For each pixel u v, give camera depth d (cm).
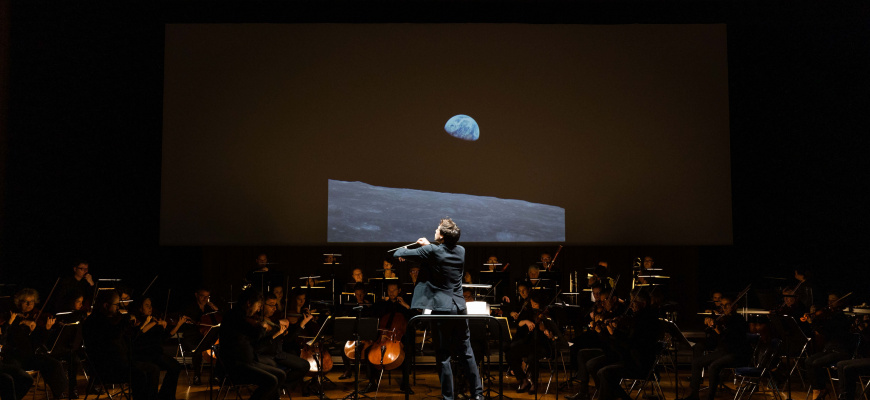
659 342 625
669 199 1005
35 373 683
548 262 965
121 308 721
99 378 605
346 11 1052
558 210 1003
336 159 1002
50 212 1008
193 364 777
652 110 1012
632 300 670
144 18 1039
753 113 1068
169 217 987
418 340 908
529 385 724
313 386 727
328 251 1069
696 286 1059
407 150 1007
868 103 1006
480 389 519
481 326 534
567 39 1016
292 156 1001
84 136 1025
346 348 757
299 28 1012
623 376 623
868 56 999
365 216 1000
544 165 1007
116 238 1038
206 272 1048
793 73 1048
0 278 959
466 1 1048
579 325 775
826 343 669
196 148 996
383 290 855
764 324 741
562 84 1013
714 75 1013
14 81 962
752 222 1074
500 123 1009
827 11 1014
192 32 1005
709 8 1056
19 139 973
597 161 1008
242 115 1001
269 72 1006
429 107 1010
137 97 1042
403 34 1015
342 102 1007
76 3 1007
